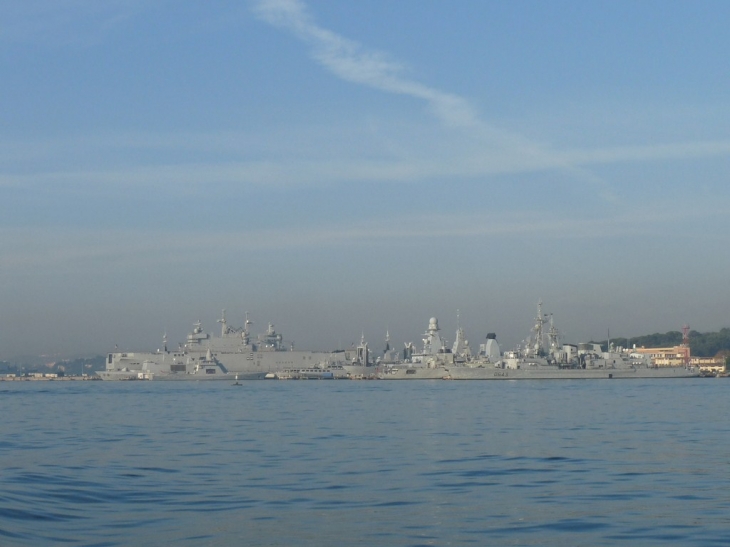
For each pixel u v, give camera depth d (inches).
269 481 1894.7
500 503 1600.6
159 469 2105.1
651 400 5940.0
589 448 2632.9
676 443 2792.8
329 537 1296.8
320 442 2888.8
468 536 1307.8
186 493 1716.3
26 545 1205.1
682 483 1851.6
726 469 2090.3
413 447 2691.9
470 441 2903.5
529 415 4379.9
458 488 1792.6
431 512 1508.4
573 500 1633.9
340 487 1806.1
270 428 3587.6
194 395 7746.1
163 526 1371.8
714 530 1341.0
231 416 4507.9
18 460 2287.2
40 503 1533.0
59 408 5590.6
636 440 2910.9
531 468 2130.9
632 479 1919.3
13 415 4771.2
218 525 1384.1
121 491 1729.8
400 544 1252.5
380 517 1459.2
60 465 2160.4
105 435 3245.6
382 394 7450.8
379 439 3004.4
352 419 4178.2
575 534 1320.1
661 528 1360.7
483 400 6107.3
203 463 2242.9
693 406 5172.2
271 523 1403.8
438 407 5231.3
